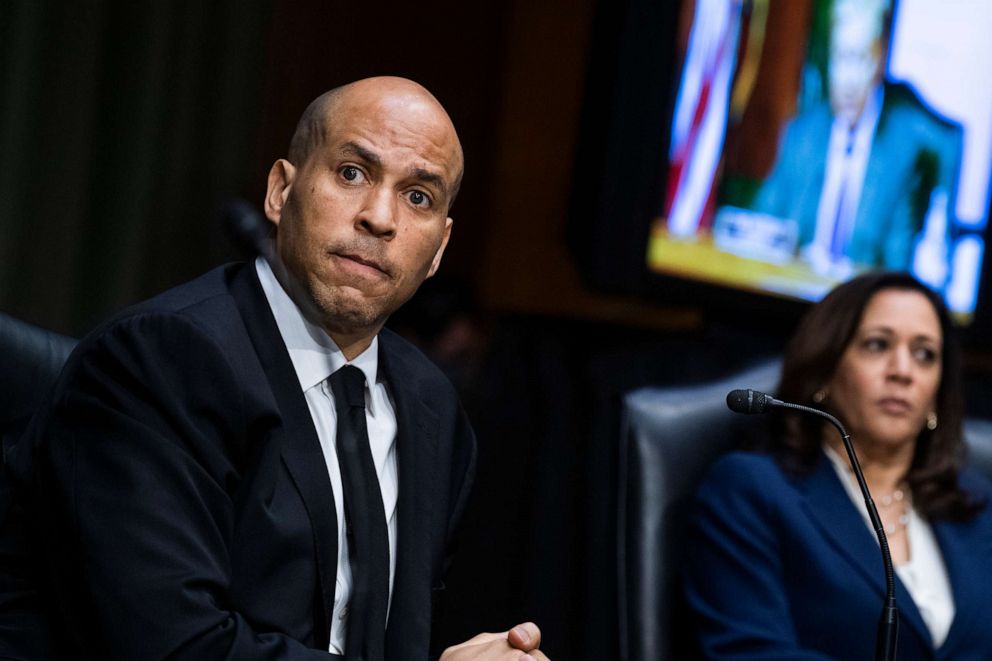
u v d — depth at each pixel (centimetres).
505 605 929
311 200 418
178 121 901
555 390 977
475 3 1020
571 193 969
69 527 384
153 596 372
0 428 448
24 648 402
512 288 1023
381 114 419
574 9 1037
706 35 945
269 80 944
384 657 426
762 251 999
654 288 941
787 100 988
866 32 1017
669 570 637
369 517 426
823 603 605
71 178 862
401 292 425
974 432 727
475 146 1029
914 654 601
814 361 648
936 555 637
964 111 1080
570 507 956
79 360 407
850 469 645
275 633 394
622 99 926
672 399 665
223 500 396
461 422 498
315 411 437
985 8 1079
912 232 1069
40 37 846
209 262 910
